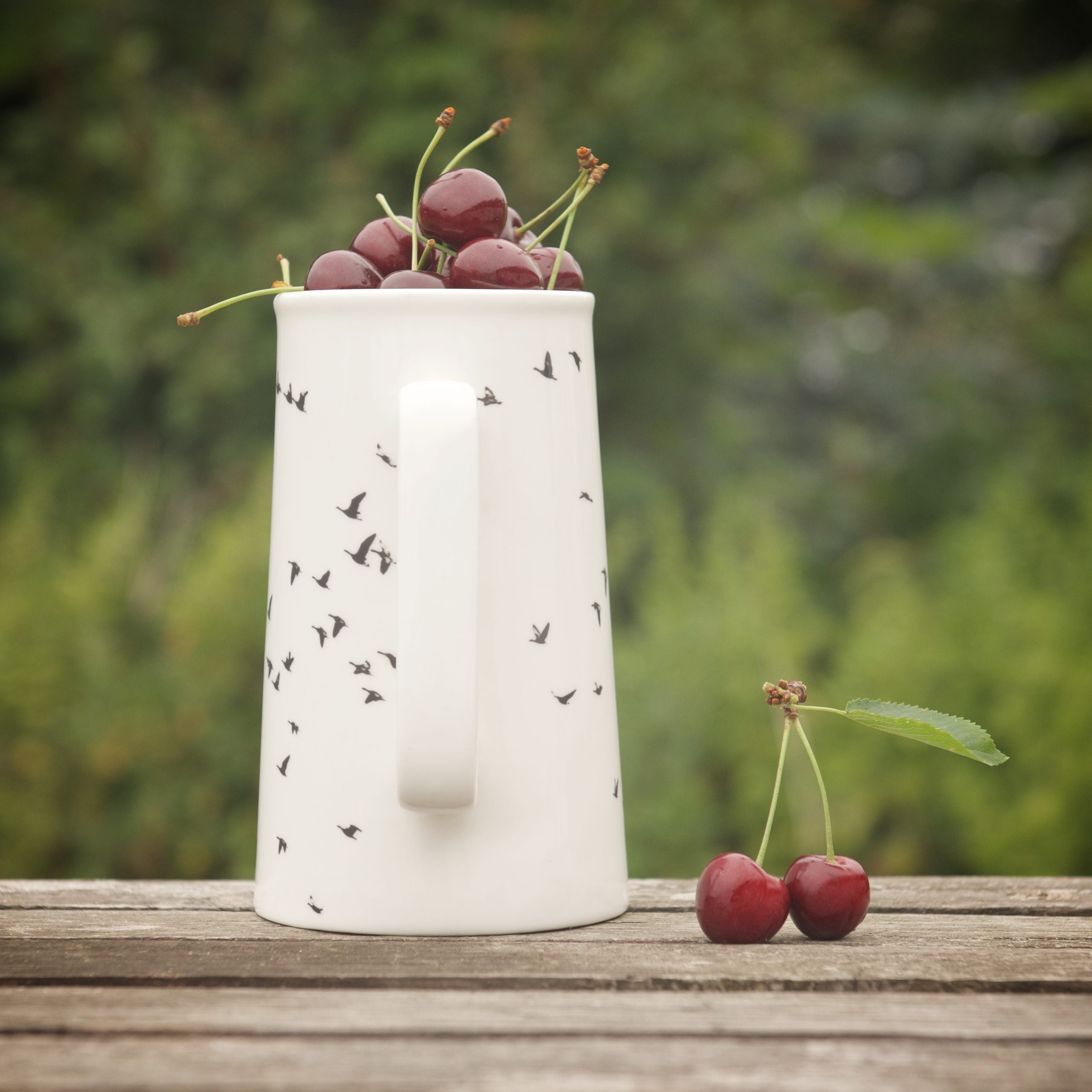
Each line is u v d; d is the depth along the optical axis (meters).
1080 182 6.96
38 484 4.07
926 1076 0.56
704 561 4.43
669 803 2.87
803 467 6.26
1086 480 4.03
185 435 4.85
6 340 4.82
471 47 4.80
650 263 4.96
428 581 0.74
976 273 6.99
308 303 0.82
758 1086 0.55
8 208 4.79
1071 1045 0.60
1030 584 3.30
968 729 0.80
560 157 4.68
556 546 0.82
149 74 4.95
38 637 2.99
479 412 0.80
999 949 0.76
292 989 0.68
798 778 2.95
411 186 4.85
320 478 0.81
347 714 0.80
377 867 0.80
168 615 3.21
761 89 5.12
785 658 3.05
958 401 6.11
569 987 0.69
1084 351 5.64
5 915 0.86
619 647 3.33
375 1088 0.55
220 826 2.98
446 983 0.69
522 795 0.80
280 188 4.80
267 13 5.01
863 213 6.41
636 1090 0.55
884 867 2.95
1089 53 6.70
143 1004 0.65
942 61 6.74
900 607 3.25
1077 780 2.72
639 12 4.98
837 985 0.69
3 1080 0.55
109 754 2.95
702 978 0.69
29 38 4.77
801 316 6.52
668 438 5.13
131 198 4.84
